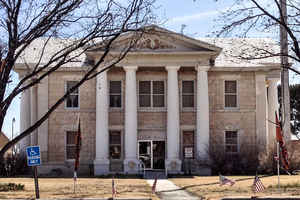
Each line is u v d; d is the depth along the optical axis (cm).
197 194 2455
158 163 4300
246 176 3731
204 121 4166
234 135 4381
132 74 4169
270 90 4584
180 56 4181
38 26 1750
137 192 2498
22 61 4116
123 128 4319
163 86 4388
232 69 4334
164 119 4350
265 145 4272
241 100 4388
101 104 4159
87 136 4322
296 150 3944
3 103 1686
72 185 2905
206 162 4059
